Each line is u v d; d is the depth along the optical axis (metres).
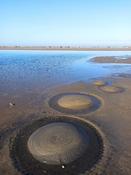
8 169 7.08
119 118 11.47
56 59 52.12
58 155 7.76
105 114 12.12
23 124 10.77
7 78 24.20
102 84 20.84
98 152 8.01
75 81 22.62
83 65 38.81
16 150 8.25
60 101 14.55
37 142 8.63
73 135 9.05
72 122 11.00
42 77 25.06
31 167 7.20
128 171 6.90
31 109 13.12
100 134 9.52
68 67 35.56
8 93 17.12
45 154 7.86
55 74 27.58
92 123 10.81
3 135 9.50
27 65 38.31
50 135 9.05
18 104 14.10
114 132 9.73
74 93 17.12
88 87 19.56
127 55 65.12
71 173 6.87
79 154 7.85
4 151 8.19
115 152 8.02
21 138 9.23
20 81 22.41
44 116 11.93
